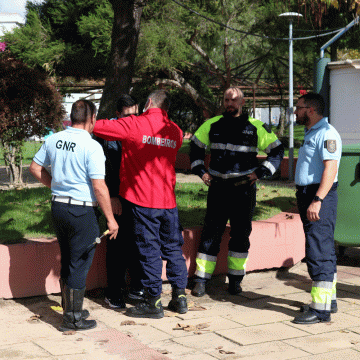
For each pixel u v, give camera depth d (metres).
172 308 4.18
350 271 5.59
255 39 14.38
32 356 3.12
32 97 8.42
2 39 13.18
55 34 14.01
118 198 4.10
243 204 4.57
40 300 4.23
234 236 4.66
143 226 3.96
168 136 4.04
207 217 4.70
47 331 3.59
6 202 6.73
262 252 5.26
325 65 7.69
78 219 3.54
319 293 3.90
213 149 4.59
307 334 3.64
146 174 3.97
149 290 3.97
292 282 5.18
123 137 3.90
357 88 7.41
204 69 16.41
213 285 5.02
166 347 3.36
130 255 4.27
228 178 4.52
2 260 4.10
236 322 3.90
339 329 3.75
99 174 3.51
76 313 3.62
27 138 9.08
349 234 5.32
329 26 13.91
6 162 9.52
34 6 14.95
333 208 3.96
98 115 8.09
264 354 3.24
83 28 12.03
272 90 19.12
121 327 3.74
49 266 4.27
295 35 14.01
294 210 6.62
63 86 15.05
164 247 4.19
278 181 11.84
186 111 17.69
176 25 12.70
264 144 4.48
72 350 3.24
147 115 4.05
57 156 3.56
